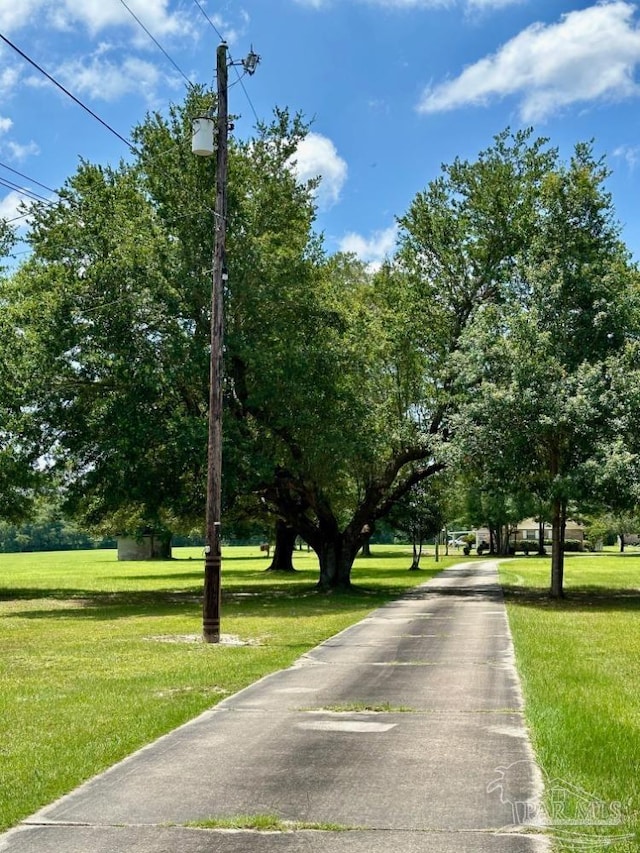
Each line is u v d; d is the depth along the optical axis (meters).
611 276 27.23
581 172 28.48
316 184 31.67
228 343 27.14
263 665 12.91
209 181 28.58
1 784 6.63
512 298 29.02
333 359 28.50
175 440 25.72
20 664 13.53
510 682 11.00
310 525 33.44
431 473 34.38
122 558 82.75
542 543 83.94
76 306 26.56
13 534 136.50
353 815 5.82
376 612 22.45
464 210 32.72
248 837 5.43
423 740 7.88
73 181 28.89
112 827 5.67
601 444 25.45
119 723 8.77
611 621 19.73
